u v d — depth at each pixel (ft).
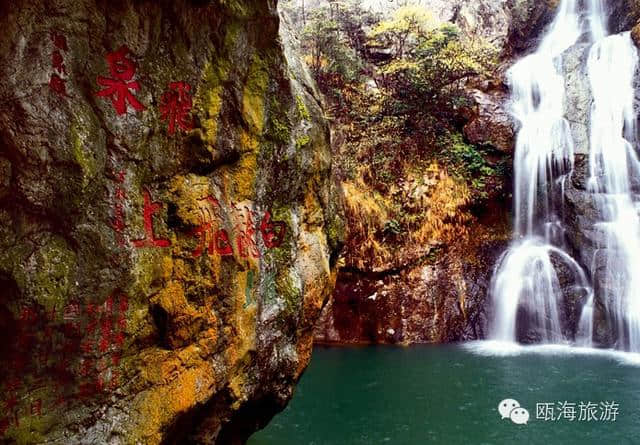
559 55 41.98
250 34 13.17
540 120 39.68
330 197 18.94
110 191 9.96
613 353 31.17
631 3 46.11
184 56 11.51
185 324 11.33
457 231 37.47
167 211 11.23
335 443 18.16
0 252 8.29
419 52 40.27
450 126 40.88
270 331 14.19
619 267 33.06
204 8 11.60
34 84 8.68
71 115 9.23
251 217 13.51
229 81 12.69
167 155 11.24
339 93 39.96
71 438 9.29
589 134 37.63
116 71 10.13
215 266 12.10
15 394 8.62
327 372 27.35
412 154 39.17
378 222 36.14
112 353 9.95
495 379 25.64
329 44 39.60
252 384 13.65
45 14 8.86
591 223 35.17
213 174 12.53
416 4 47.62
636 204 34.17
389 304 35.24
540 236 37.63
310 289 16.26
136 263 10.35
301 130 15.80
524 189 38.58
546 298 34.78
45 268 8.84
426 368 27.91
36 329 8.79
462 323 35.68
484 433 18.95
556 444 17.94
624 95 36.88
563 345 33.71
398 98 40.98
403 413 21.13
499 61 46.78
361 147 38.65
